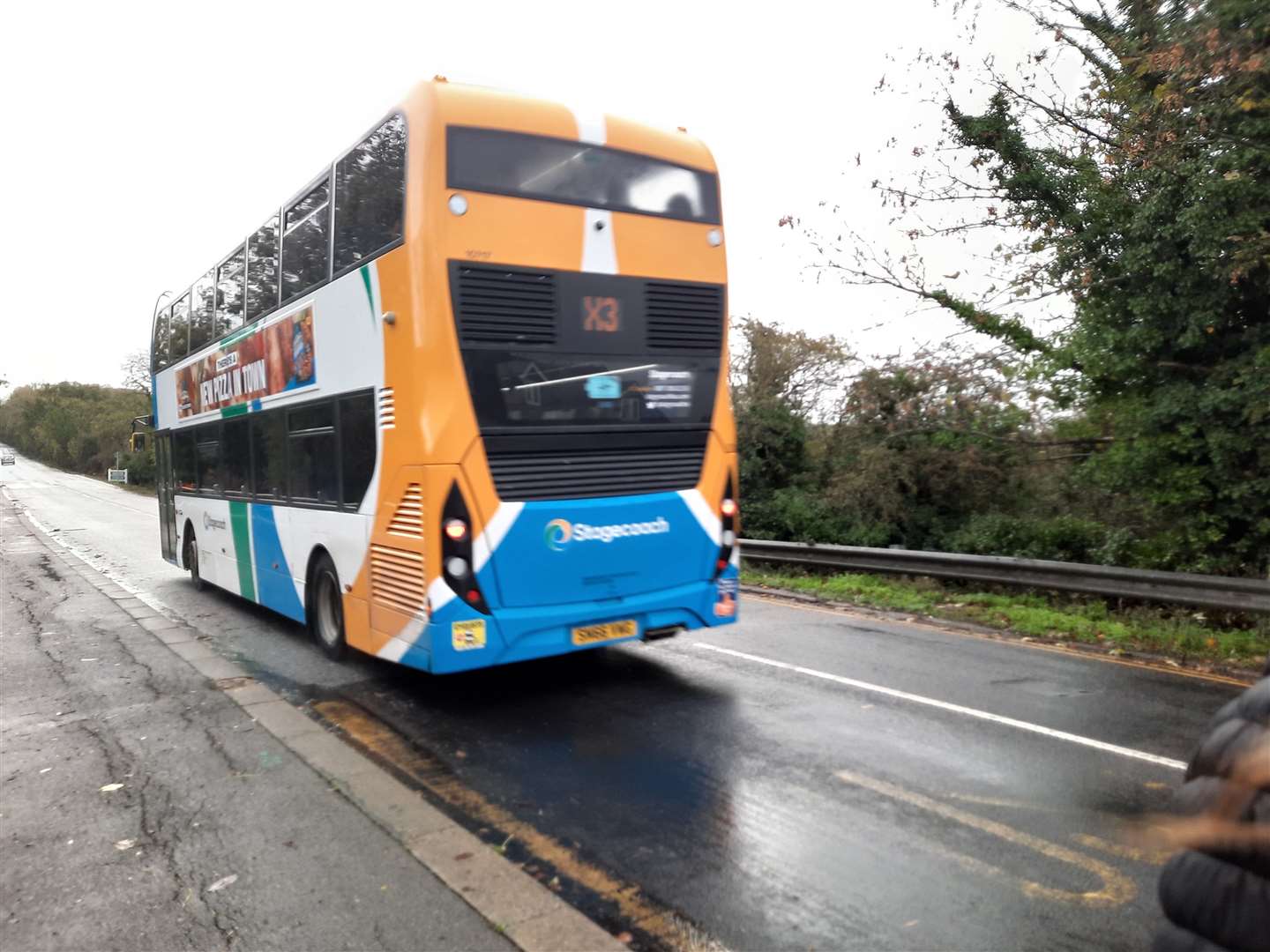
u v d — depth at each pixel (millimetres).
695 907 3637
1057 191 11906
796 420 17578
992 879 3803
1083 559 12094
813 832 4309
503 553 5984
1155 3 10297
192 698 7102
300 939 3441
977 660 7848
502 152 6062
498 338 5977
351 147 6934
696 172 6945
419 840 4309
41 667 8406
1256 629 8289
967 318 13617
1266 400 9477
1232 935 1347
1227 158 9312
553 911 3598
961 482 14547
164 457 14648
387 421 6359
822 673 7406
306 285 7895
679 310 6766
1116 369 11148
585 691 7035
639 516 6527
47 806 4902
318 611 8352
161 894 3838
